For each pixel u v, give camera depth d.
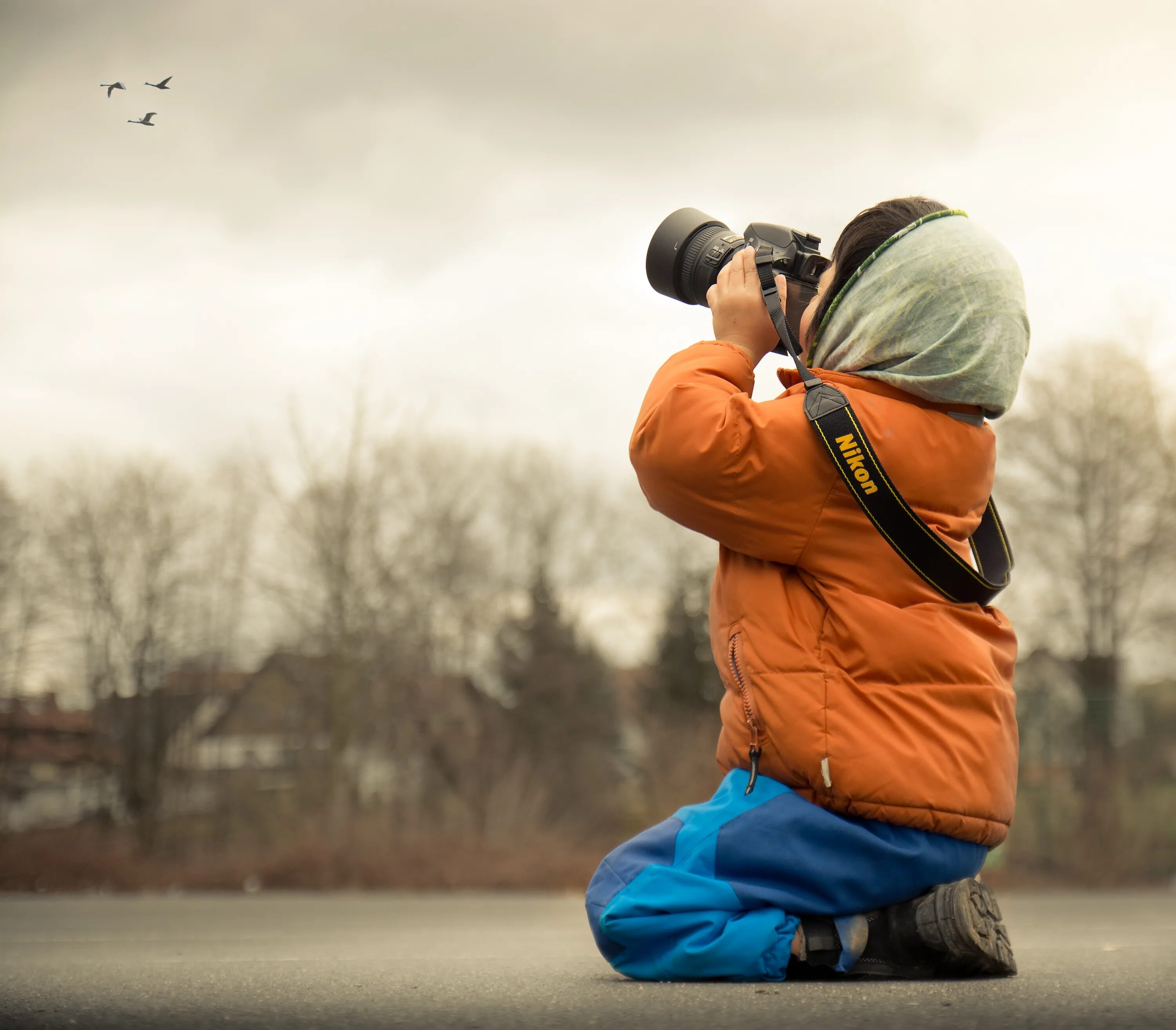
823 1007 1.33
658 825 2.00
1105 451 26.78
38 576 32.22
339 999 1.48
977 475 2.01
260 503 30.61
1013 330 2.03
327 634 28.95
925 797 1.83
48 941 5.02
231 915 9.76
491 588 36.09
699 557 39.56
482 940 5.11
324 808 27.86
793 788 1.88
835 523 1.92
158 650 32.22
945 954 1.80
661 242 2.42
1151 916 9.66
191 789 30.62
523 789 31.34
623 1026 1.16
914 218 2.08
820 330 2.12
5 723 30.94
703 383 2.04
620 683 39.03
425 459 32.94
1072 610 27.12
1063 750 21.92
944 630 1.88
